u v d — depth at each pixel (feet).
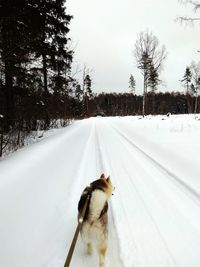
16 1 41.63
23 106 50.37
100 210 11.07
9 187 18.79
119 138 48.11
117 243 13.14
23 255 12.01
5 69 36.19
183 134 46.32
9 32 34.55
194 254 12.25
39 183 20.74
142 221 15.29
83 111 165.48
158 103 244.42
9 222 14.35
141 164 28.12
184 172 24.04
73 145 40.32
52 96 72.90
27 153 31.17
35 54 47.06
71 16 67.56
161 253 12.31
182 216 15.90
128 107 257.14
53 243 13.12
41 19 52.70
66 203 17.67
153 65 99.45
